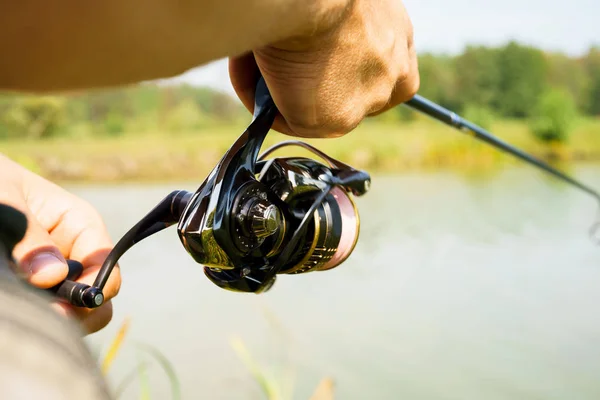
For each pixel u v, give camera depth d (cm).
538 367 318
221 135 1327
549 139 1191
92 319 90
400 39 70
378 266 495
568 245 549
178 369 295
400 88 79
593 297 422
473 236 580
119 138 1267
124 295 421
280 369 297
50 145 1159
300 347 332
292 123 66
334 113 64
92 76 31
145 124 1345
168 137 1274
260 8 38
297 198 84
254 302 409
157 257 517
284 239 83
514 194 795
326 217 88
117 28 30
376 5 64
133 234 80
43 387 18
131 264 498
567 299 420
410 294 430
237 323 367
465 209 707
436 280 457
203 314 380
